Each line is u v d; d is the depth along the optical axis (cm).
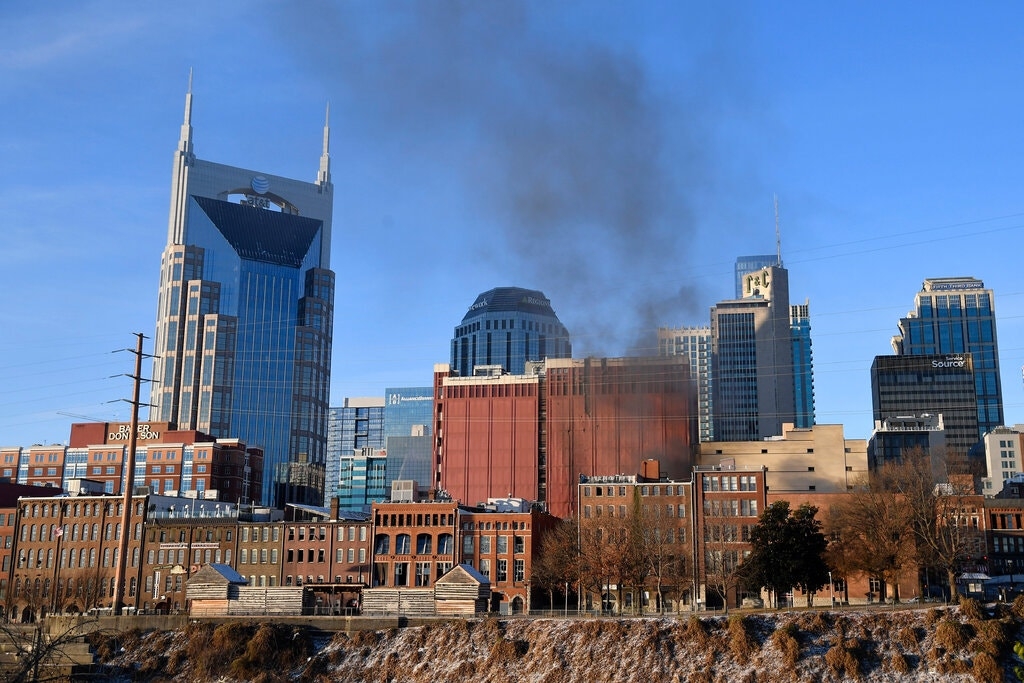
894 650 14050
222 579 18212
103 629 16662
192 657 16750
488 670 15425
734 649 14550
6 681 13075
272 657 16462
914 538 19100
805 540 17625
